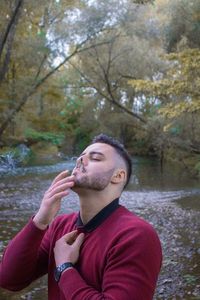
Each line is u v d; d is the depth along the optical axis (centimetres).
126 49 2362
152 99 2617
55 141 3083
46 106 2778
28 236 149
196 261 652
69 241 150
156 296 508
